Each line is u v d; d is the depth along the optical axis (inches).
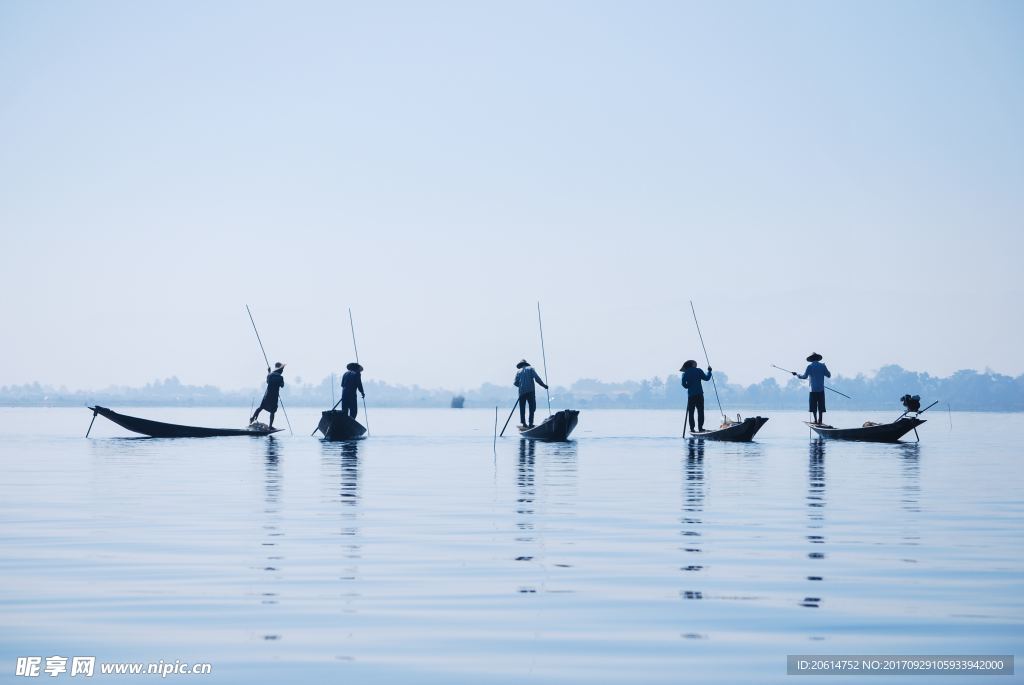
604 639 286.4
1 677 253.4
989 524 510.9
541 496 637.3
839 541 452.8
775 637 289.0
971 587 353.1
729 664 264.5
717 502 606.9
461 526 498.6
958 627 299.7
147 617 308.2
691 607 323.0
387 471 829.2
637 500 613.9
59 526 491.8
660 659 268.5
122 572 374.6
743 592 344.5
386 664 263.1
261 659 267.0
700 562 398.9
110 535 462.6
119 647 277.3
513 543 444.8
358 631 293.7
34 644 279.9
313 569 382.3
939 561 402.6
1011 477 788.6
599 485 709.9
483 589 347.9
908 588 351.3
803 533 478.0
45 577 365.1
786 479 763.4
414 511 556.7
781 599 334.3
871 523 513.7
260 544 438.3
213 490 665.6
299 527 491.5
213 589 346.3
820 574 375.2
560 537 462.9
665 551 424.5
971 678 254.8
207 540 448.8
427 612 315.6
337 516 534.6
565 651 274.8
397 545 437.4
